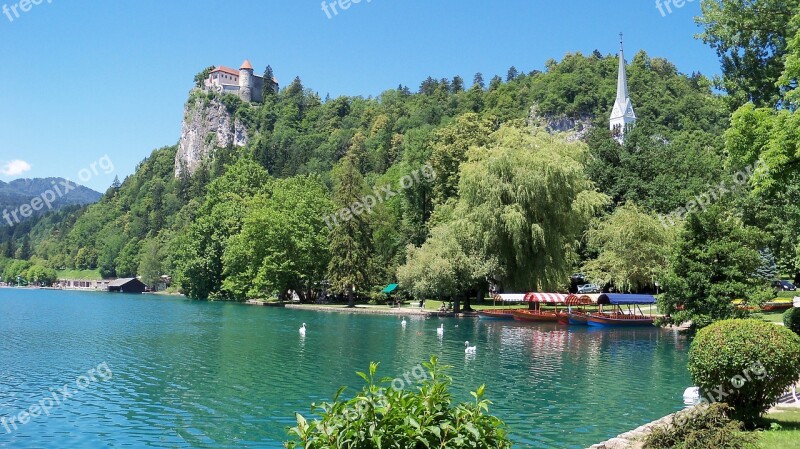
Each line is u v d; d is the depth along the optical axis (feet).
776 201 129.18
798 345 41.93
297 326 157.89
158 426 58.44
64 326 157.89
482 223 179.73
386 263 265.54
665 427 36.68
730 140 76.07
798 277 223.51
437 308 217.36
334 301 269.23
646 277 191.52
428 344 119.55
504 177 179.73
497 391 73.15
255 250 260.83
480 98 647.97
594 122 531.91
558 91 586.86
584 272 209.46
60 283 532.73
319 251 259.19
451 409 18.90
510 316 177.88
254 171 344.28
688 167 249.14
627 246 192.03
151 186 633.20
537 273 178.40
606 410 63.41
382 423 17.62
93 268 541.75
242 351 108.68
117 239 515.09
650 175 249.55
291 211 262.88
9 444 53.31
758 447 34.99
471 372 86.79
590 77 597.11
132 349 111.75
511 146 193.67
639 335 139.95
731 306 99.19
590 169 253.85
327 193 303.27
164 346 115.85
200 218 317.01
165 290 447.01
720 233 103.14
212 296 302.45
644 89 556.92
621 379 81.41
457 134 260.83
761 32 110.93
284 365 92.84
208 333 139.33
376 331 145.48
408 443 17.47
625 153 257.75
